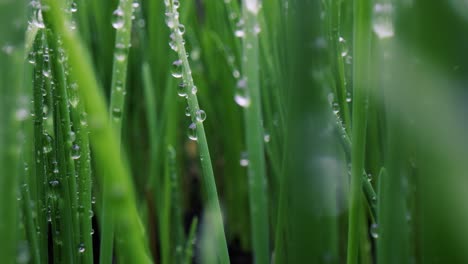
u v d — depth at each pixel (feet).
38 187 0.60
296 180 0.50
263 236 0.60
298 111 0.49
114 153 0.43
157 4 0.98
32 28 0.56
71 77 0.58
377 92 0.58
